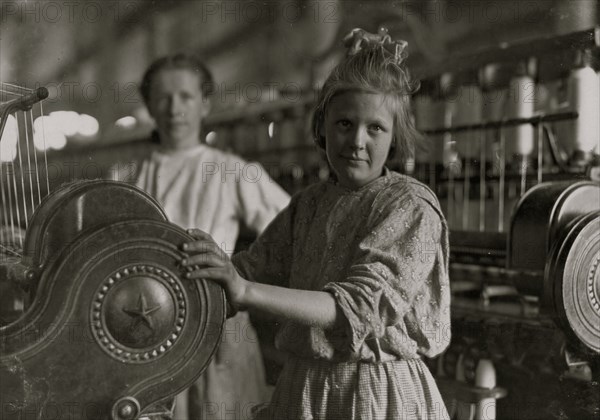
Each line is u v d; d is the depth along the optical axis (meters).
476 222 2.29
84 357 0.90
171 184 2.11
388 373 1.15
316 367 1.17
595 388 1.57
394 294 1.04
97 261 0.90
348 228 1.18
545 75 2.03
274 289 1.00
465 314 1.88
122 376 0.92
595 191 1.62
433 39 2.64
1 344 0.88
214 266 0.94
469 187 2.30
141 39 2.77
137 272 0.91
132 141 2.79
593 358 1.56
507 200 2.22
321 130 1.31
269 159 3.24
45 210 1.05
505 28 2.34
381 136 1.17
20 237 1.31
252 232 2.15
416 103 2.37
